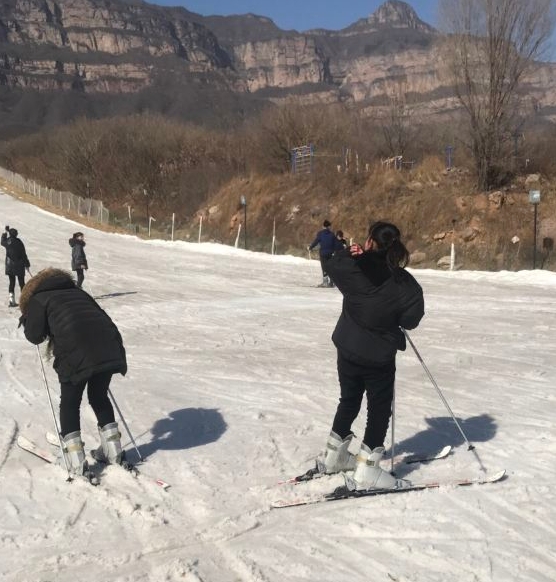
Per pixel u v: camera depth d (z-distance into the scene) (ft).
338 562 12.64
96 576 12.39
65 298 17.15
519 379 26.50
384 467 17.31
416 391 24.81
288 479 16.78
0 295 60.49
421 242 99.14
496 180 101.09
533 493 15.42
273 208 127.24
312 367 29.48
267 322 43.16
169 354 33.32
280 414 22.39
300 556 12.89
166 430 20.99
